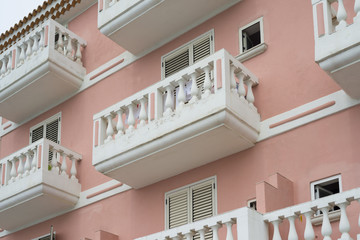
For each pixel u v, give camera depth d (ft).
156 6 61.93
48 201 67.31
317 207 44.91
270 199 49.29
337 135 51.24
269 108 55.83
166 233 51.03
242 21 60.44
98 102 70.64
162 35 65.82
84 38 75.56
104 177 67.00
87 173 68.74
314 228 48.32
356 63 47.03
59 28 72.59
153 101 57.57
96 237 61.87
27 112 77.46
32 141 76.69
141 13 63.00
